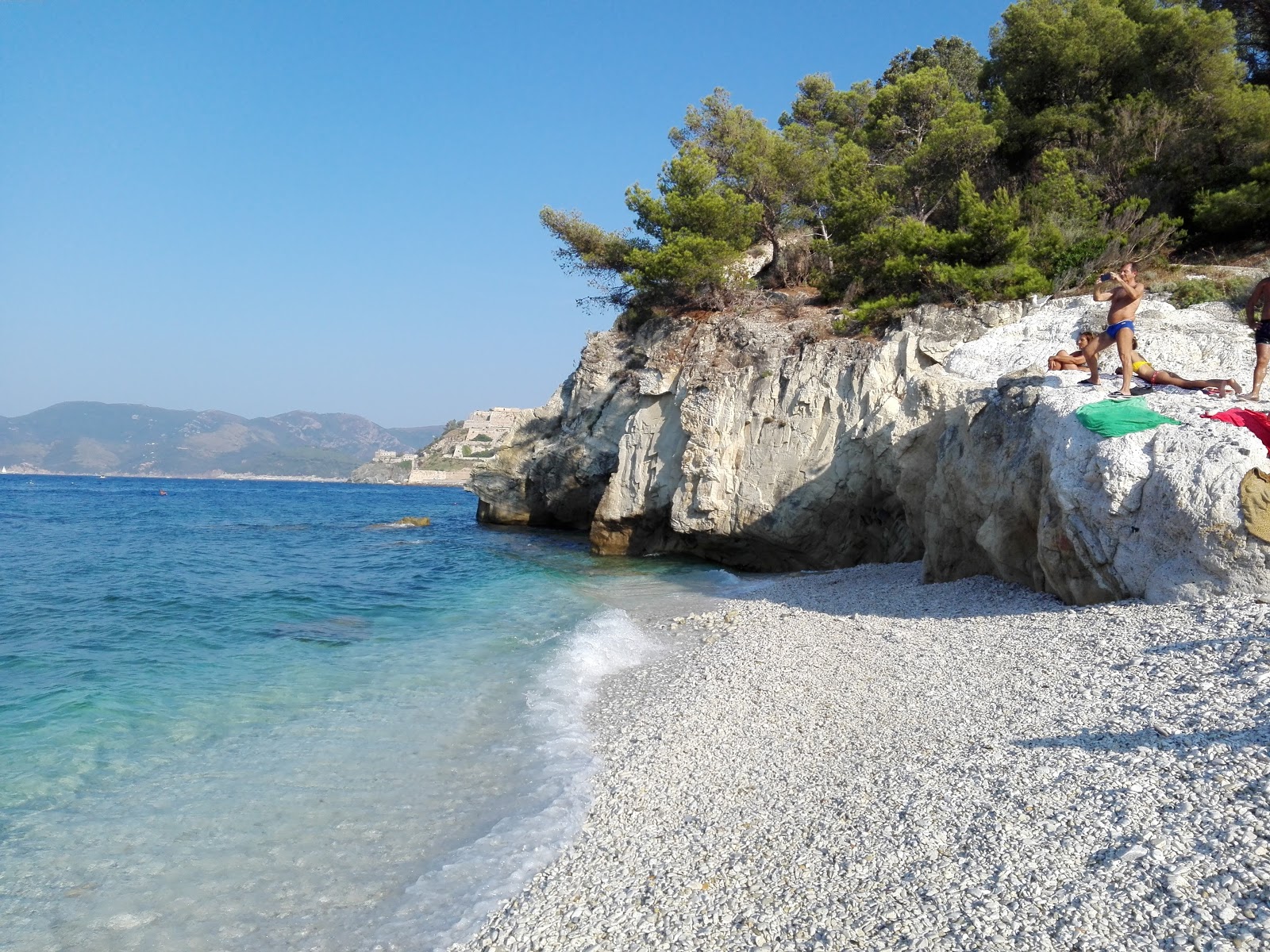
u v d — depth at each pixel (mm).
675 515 25672
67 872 6129
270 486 183750
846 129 44906
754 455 24328
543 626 15234
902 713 8312
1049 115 28969
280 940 5312
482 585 20859
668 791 7352
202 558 27750
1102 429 11000
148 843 6598
